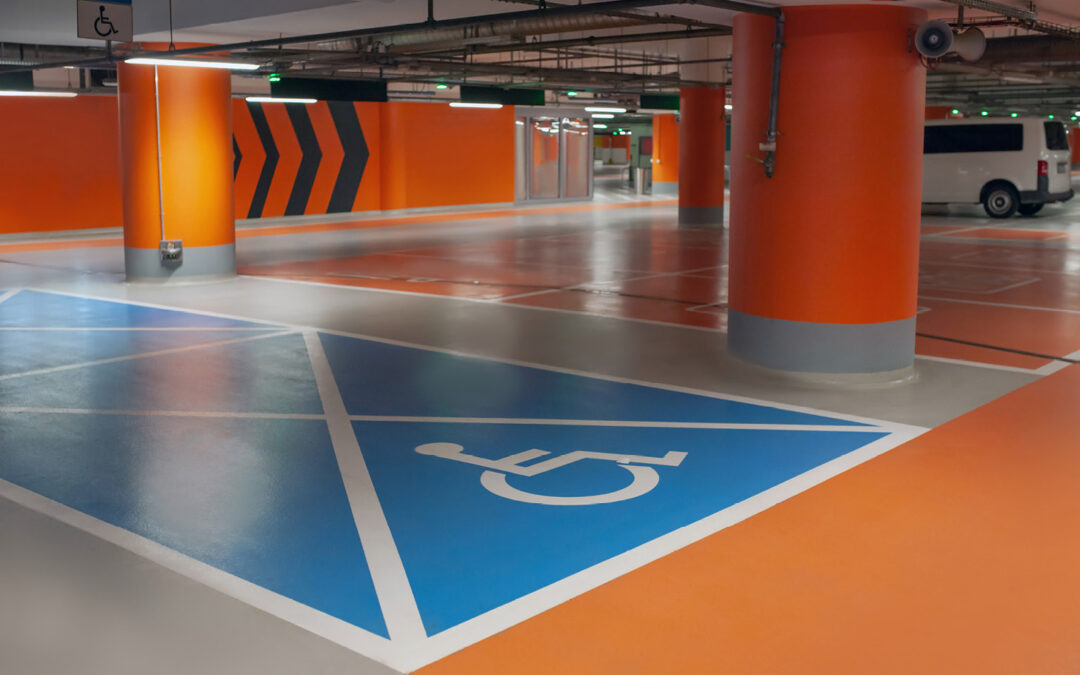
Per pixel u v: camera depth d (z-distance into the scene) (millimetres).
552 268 17641
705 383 8734
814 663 3801
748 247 9227
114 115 25906
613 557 4875
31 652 3893
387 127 32406
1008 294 13977
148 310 12922
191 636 4035
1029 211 29828
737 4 8133
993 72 21188
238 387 8641
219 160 15555
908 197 8703
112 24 11383
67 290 14875
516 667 3766
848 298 8641
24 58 17641
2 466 6418
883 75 8430
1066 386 8500
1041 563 4766
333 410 7855
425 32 16016
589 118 40812
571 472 6262
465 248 21500
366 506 5656
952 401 8031
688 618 4188
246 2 12375
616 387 8594
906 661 3818
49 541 5113
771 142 8656
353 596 4438
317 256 19828
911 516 5410
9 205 23859
